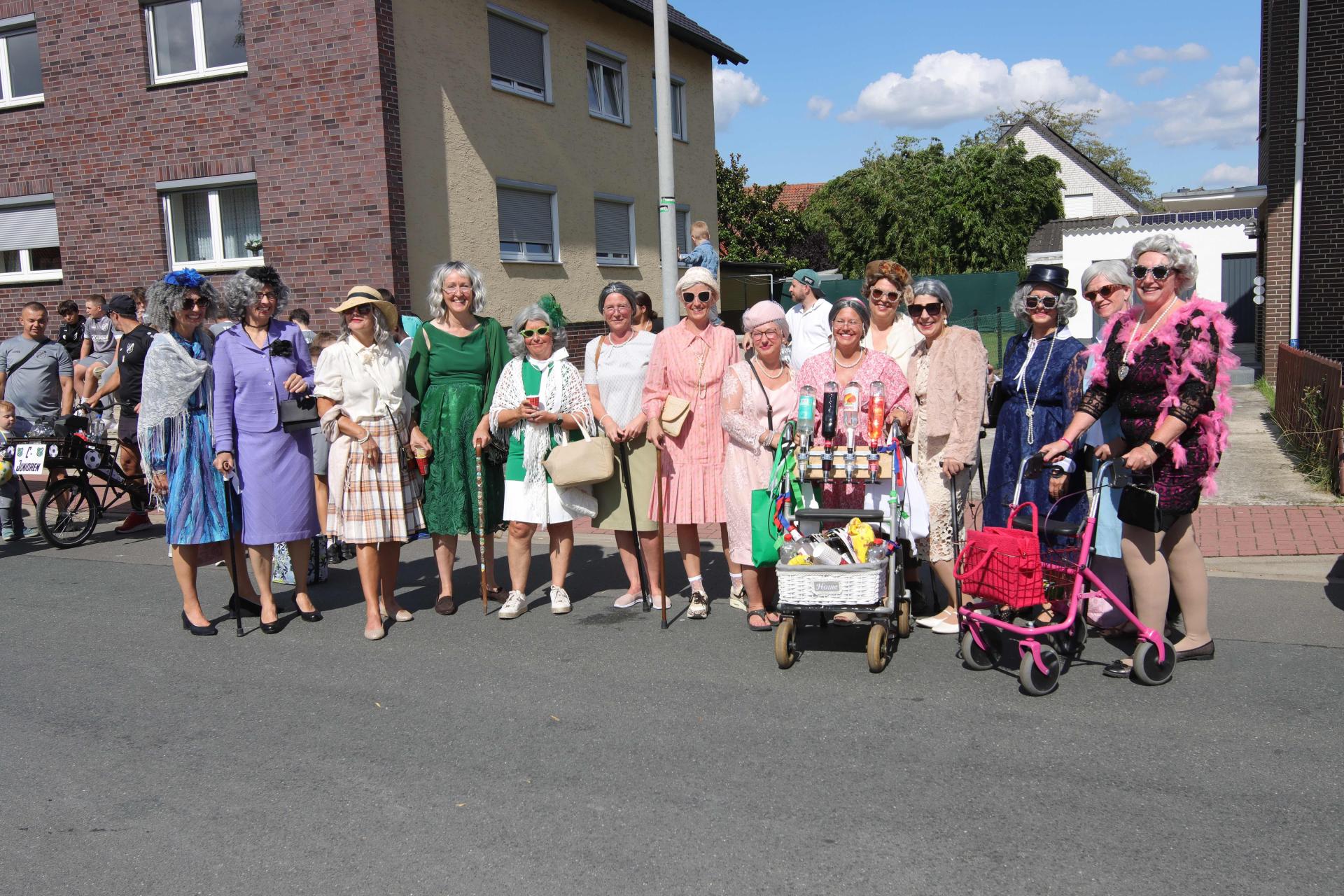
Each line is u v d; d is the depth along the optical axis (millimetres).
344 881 3381
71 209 15680
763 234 38906
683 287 6145
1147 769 3984
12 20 15594
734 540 5922
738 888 3252
